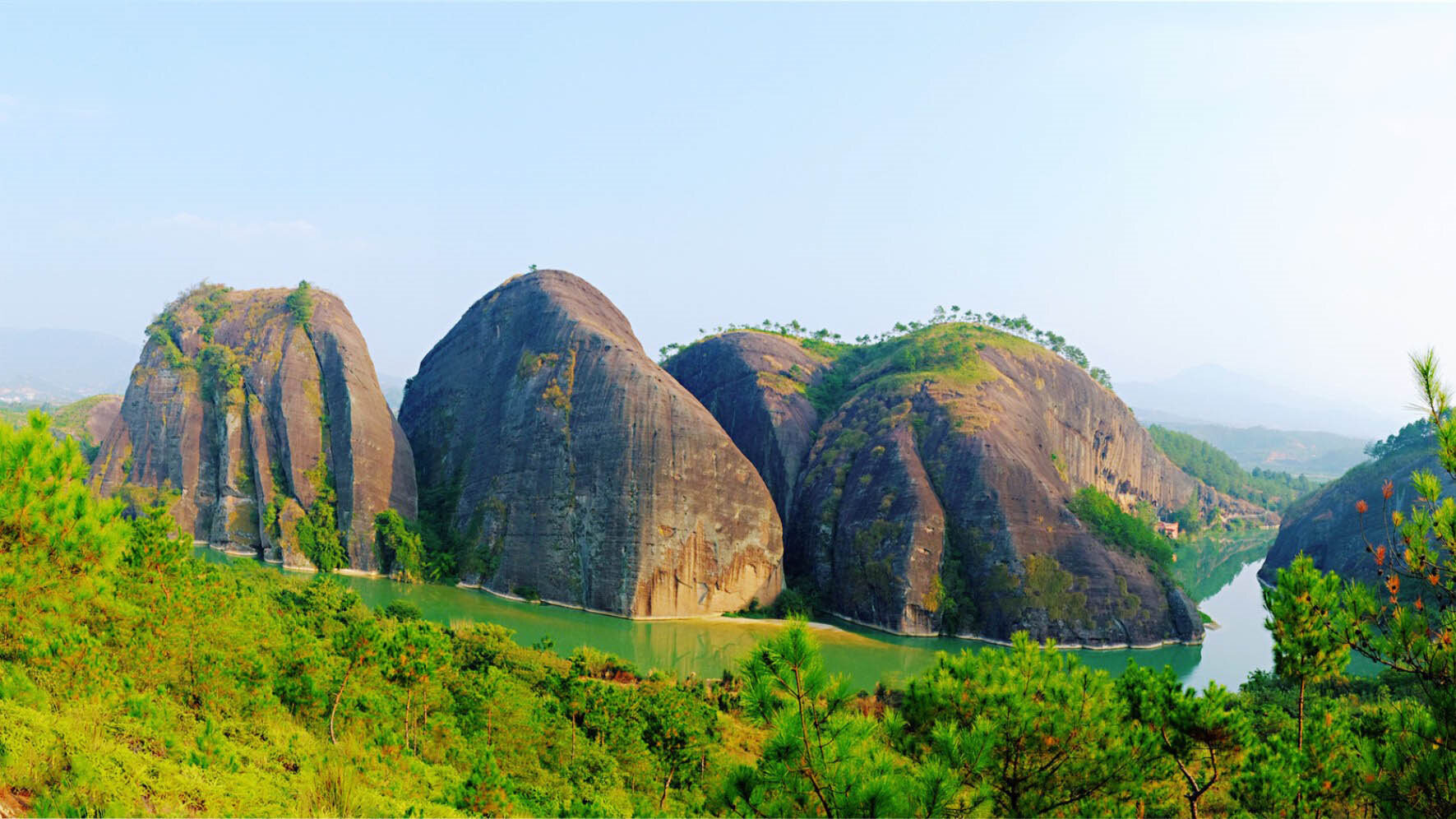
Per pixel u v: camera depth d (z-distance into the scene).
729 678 52.09
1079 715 14.51
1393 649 13.62
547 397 100.19
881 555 89.31
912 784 11.90
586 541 89.94
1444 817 12.70
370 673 28.08
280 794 16.56
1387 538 14.30
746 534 91.75
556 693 38.72
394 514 98.25
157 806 13.98
